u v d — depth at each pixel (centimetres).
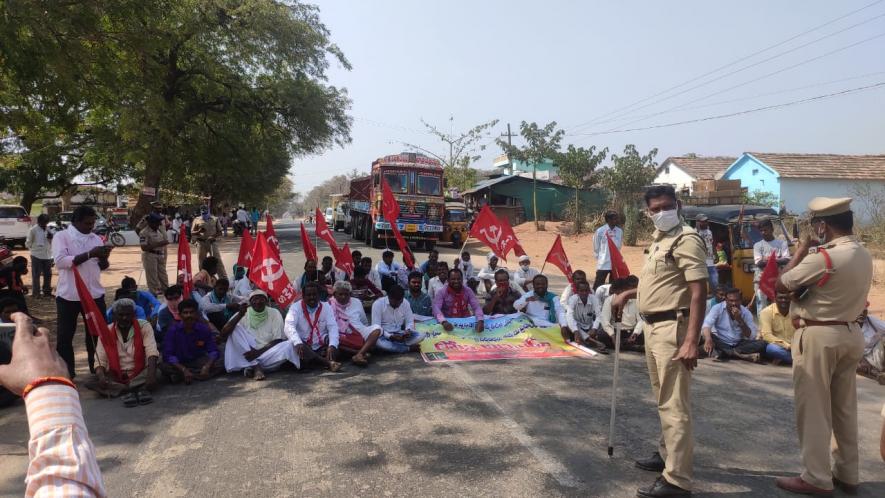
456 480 397
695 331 364
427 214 2275
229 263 1858
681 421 370
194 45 2308
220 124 2656
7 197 4678
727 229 1138
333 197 4938
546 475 405
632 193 2731
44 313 995
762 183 2825
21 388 123
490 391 596
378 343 740
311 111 2655
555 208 3734
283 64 2608
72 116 1005
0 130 997
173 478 401
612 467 418
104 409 548
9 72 830
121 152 2256
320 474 407
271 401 569
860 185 2617
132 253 2222
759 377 660
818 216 385
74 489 115
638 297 404
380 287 1085
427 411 536
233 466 420
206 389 613
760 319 748
